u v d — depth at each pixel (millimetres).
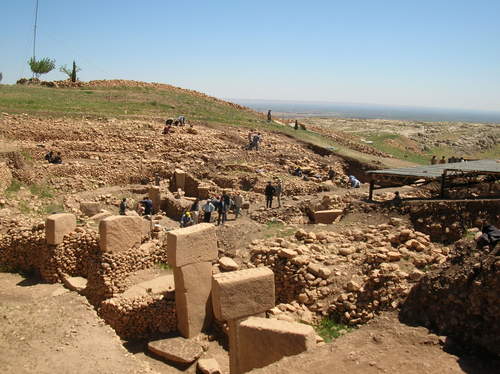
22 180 21328
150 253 14211
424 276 9141
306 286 11680
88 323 9953
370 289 10711
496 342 7402
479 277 7957
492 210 14609
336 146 36625
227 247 15141
